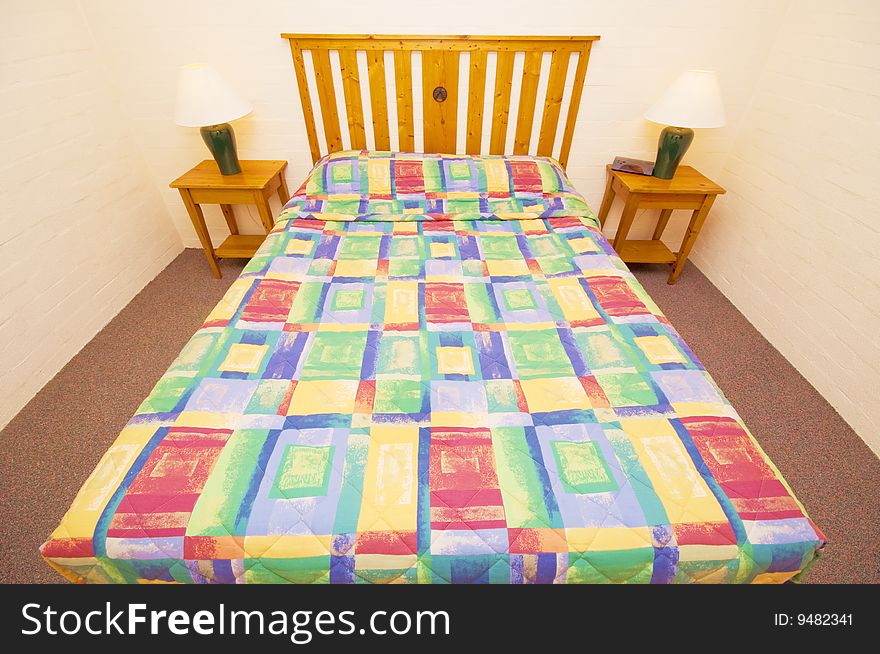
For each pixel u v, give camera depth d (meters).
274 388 1.17
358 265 1.70
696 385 1.19
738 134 2.38
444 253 1.79
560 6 2.04
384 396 1.16
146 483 0.94
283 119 2.36
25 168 1.78
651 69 2.20
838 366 1.81
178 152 2.47
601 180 2.57
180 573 0.88
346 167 2.14
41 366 1.87
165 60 2.18
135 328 2.21
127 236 2.37
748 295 2.31
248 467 0.97
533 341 1.35
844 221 1.77
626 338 1.36
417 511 0.91
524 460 1.00
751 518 0.90
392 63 2.18
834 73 1.80
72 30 1.98
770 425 1.76
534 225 2.00
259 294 1.52
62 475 1.55
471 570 0.87
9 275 1.72
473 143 2.43
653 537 0.88
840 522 1.45
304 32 2.11
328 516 0.90
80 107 2.04
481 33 2.12
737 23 2.07
